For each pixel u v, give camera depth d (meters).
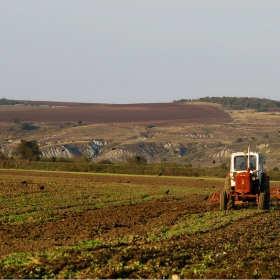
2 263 52.53
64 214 91.56
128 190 151.88
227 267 51.25
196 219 84.00
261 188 99.50
